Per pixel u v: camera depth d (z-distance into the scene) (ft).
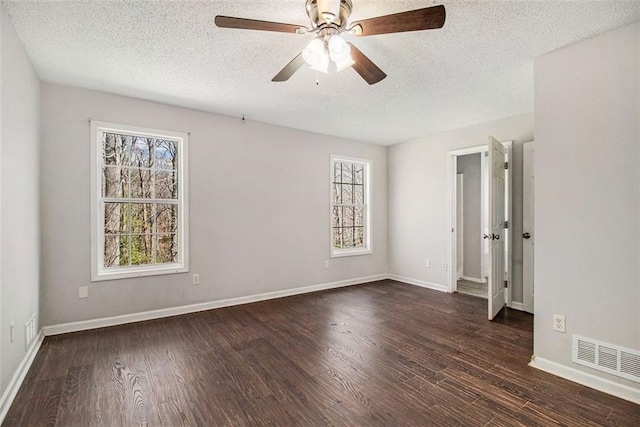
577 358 7.03
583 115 6.99
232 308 12.34
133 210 11.03
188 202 11.73
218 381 6.98
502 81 9.25
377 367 7.62
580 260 7.03
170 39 7.07
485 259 17.54
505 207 12.48
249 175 13.16
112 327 10.19
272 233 13.80
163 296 11.25
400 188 17.33
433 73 8.75
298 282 14.61
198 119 11.94
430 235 15.74
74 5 5.90
